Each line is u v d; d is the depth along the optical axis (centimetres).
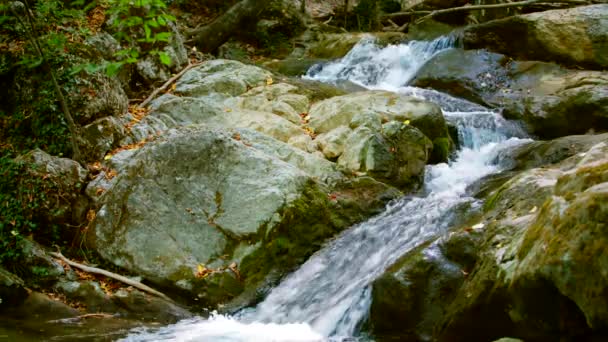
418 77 1079
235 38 1324
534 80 1010
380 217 648
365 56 1213
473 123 879
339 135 769
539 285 351
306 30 1391
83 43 780
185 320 550
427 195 723
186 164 643
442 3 1436
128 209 627
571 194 363
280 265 608
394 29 1460
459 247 483
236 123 794
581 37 1030
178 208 627
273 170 643
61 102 684
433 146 800
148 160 643
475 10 1345
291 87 915
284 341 483
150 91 901
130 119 786
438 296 468
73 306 548
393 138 752
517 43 1081
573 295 329
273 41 1341
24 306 526
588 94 865
